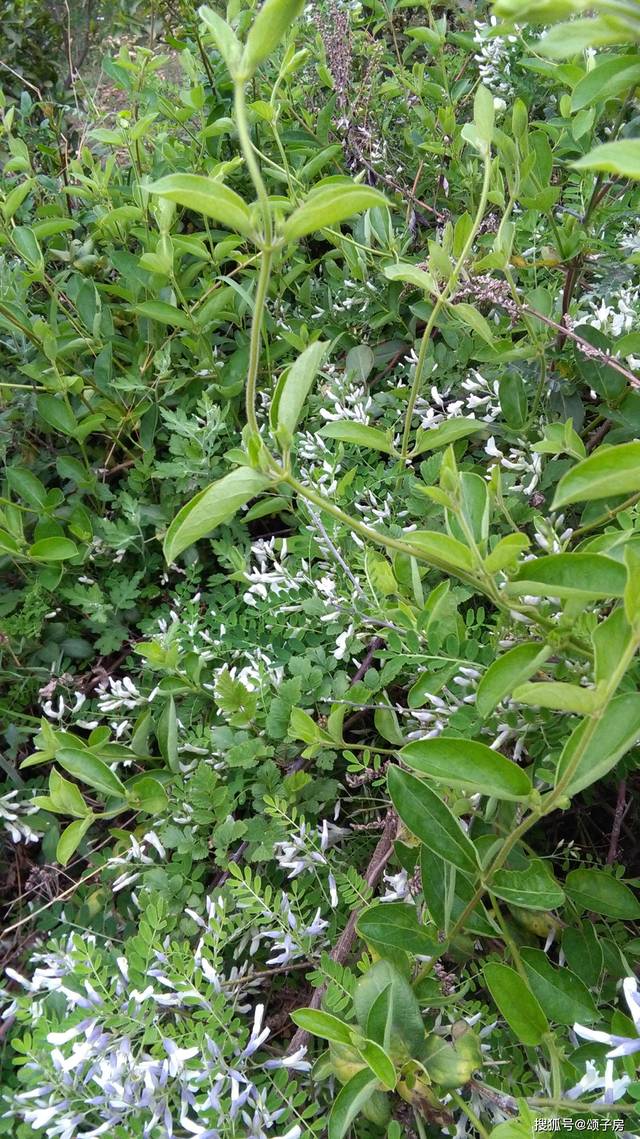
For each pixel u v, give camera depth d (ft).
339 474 2.25
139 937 1.34
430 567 1.92
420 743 1.09
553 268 2.17
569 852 1.69
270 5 0.81
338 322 2.65
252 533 2.52
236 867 1.41
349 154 2.89
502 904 1.51
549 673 1.45
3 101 2.80
